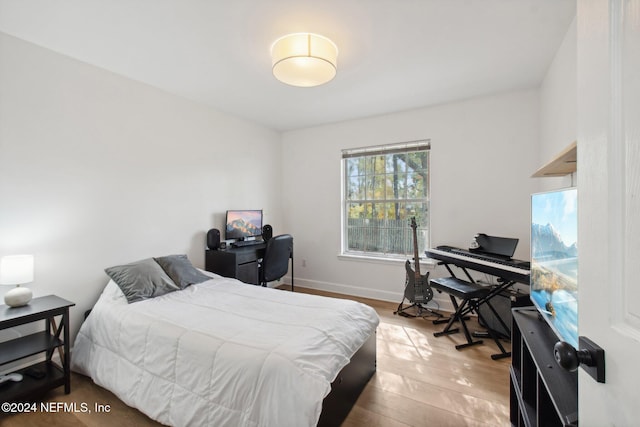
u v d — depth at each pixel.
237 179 3.85
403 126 3.64
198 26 1.91
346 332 1.80
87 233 2.43
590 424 0.63
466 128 3.29
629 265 0.50
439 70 2.56
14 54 2.03
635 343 0.48
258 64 2.43
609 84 0.55
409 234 3.73
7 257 1.87
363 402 1.83
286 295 2.39
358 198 4.07
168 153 3.04
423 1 1.68
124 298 2.22
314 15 1.80
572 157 1.54
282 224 4.61
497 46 2.17
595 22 0.60
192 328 1.72
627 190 0.51
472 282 2.97
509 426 1.63
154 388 1.64
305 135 4.39
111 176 2.58
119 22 1.87
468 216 3.30
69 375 1.94
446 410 1.76
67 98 2.30
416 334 2.82
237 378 1.40
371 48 2.19
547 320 1.43
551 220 1.40
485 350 2.51
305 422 1.24
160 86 2.88
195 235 3.32
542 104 2.80
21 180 2.08
